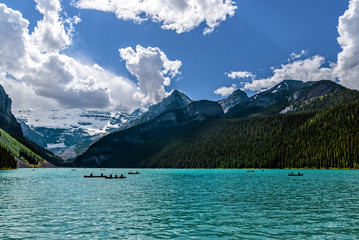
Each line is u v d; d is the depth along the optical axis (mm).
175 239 23219
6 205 41531
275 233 24891
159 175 148250
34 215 33656
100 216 33062
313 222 29250
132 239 23328
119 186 76562
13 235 24500
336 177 104750
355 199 46156
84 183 88312
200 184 81000
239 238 23391
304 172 150500
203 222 29531
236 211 35906
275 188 65875
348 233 24781
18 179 103375
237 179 102812
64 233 25234
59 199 48656
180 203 43219
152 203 43562
